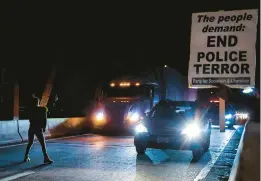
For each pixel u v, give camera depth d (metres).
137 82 20.17
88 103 31.03
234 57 5.23
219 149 13.30
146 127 11.56
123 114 19.59
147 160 10.64
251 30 5.18
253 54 5.12
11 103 17.14
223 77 5.21
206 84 5.40
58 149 12.89
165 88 21.31
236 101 3.37
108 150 12.72
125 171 8.98
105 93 20.30
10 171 8.74
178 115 11.88
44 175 8.33
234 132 20.66
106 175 8.45
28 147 10.16
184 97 26.30
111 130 21.00
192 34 5.51
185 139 10.94
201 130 11.22
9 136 15.24
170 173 8.82
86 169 9.12
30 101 10.00
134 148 13.31
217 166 9.84
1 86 17.41
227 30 5.30
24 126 16.36
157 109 12.51
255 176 2.98
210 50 5.38
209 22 5.42
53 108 30.28
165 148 11.21
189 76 5.41
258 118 3.29
